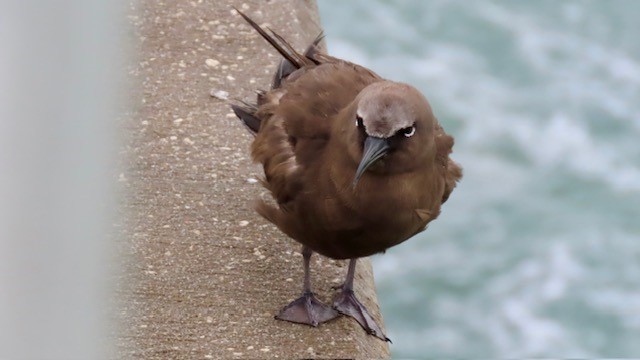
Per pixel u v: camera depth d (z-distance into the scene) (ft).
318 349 33.65
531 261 81.10
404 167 30.91
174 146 42.75
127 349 32.35
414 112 30.42
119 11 24.31
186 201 39.83
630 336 74.59
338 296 36.24
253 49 49.47
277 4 53.01
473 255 81.00
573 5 111.55
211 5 52.34
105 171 18.69
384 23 106.22
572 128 96.22
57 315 15.53
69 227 16.16
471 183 89.20
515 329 75.15
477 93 100.07
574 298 77.87
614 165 92.07
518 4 109.50
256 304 35.27
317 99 33.63
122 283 35.27
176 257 36.96
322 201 31.96
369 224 31.81
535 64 103.19
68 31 15.40
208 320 34.19
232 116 44.93
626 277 79.46
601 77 102.63
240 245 37.99
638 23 108.99
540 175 90.68
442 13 107.24
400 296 77.25
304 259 35.70
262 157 34.55
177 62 47.93
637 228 84.12
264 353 33.09
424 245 81.82
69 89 15.75
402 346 74.33
